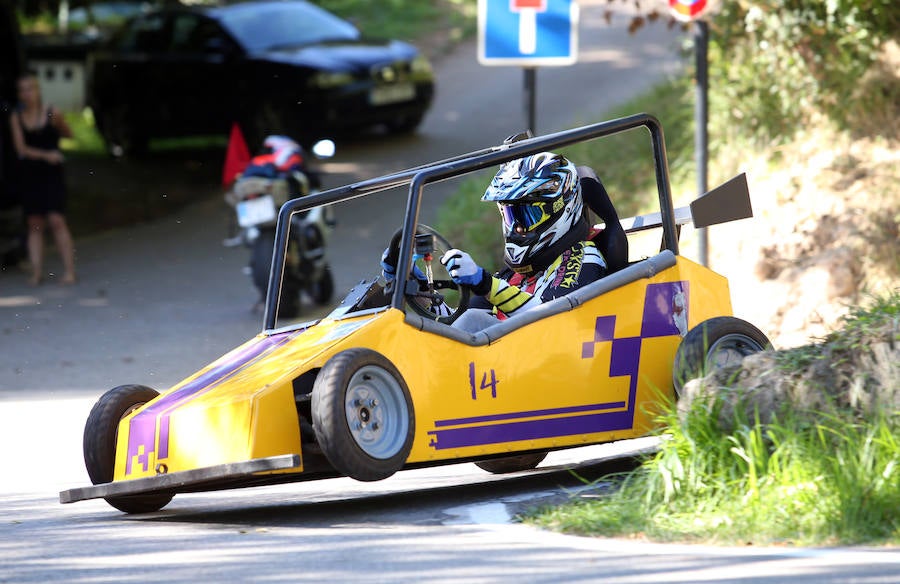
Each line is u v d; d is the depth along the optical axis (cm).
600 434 2297
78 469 2861
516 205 2419
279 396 2019
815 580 1532
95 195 7219
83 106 9712
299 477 2172
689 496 1898
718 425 1961
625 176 4941
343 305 2353
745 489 1866
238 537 1972
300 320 4725
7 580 1723
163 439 2084
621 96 7388
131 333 4638
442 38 10669
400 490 2464
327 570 1691
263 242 4728
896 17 4394
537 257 2425
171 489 2178
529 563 1683
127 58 7488
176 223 6712
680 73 5928
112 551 1903
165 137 7488
